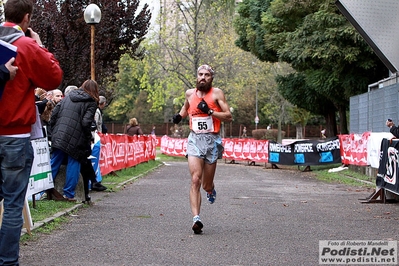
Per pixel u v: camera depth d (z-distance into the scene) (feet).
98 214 30.40
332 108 99.86
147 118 249.34
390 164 35.37
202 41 129.90
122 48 70.13
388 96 59.06
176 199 38.22
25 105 16.71
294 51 77.25
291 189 47.85
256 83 163.94
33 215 27.40
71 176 32.58
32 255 20.07
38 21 59.31
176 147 114.32
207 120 25.82
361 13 39.40
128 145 67.00
